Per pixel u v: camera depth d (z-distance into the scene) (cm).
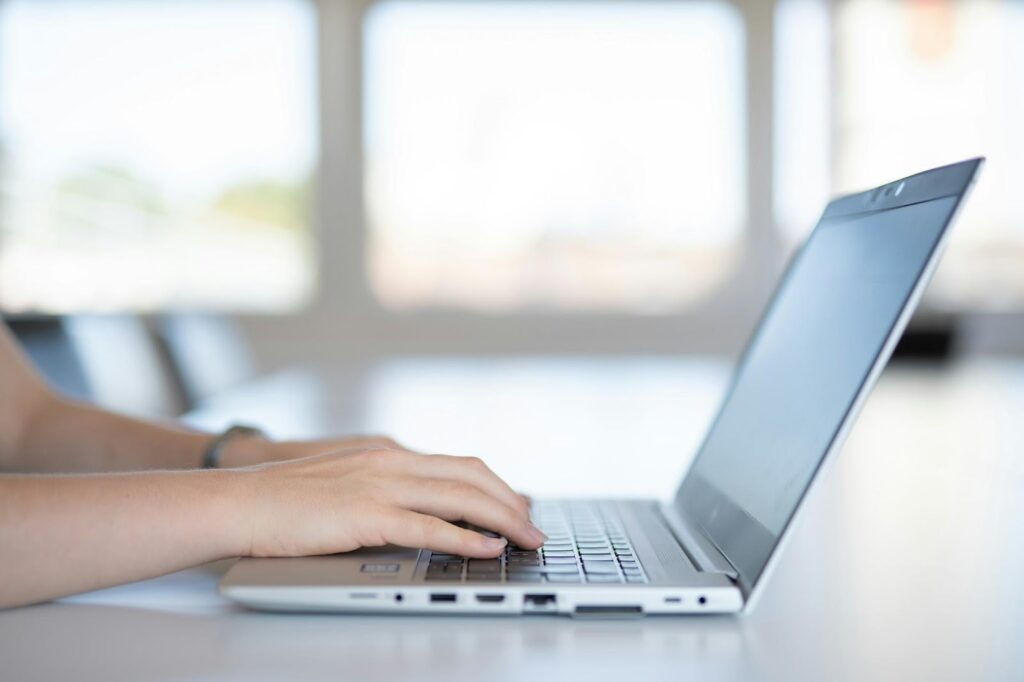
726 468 68
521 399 181
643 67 415
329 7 412
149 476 57
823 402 55
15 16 397
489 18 414
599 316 423
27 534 54
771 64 413
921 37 410
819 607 55
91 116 403
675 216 419
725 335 421
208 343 234
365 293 424
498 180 420
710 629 51
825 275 65
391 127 418
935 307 409
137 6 402
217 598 56
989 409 186
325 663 46
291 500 57
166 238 412
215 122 411
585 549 60
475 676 44
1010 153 410
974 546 69
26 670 45
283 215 418
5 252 402
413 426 140
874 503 87
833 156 416
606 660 47
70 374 167
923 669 45
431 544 56
